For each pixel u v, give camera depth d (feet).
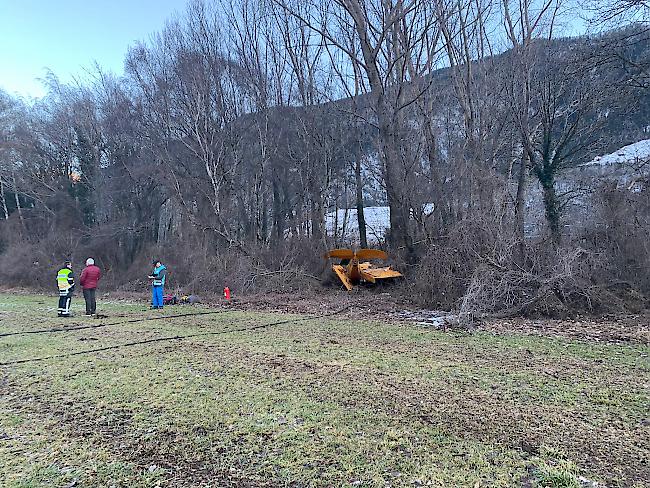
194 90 73.51
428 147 60.85
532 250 40.98
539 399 18.60
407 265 57.16
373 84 62.59
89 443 15.23
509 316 37.76
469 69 59.41
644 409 17.35
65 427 16.61
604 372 22.22
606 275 39.52
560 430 15.57
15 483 12.68
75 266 80.84
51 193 98.99
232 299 55.83
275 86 81.00
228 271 63.31
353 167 84.89
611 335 30.30
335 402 18.51
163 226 101.19
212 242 71.97
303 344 29.58
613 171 56.13
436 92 67.31
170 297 54.70
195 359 25.88
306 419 16.81
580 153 60.64
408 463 13.41
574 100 54.75
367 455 13.96
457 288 43.19
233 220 76.18
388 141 61.41
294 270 63.93
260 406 18.19
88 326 38.01
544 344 28.50
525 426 15.92
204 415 17.38
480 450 14.16
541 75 59.88
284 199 79.56
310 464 13.50
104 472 13.26
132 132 89.81
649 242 39.34
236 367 24.04
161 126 81.51
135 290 69.97
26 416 17.72
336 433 15.55
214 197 73.20
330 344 29.53
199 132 73.56
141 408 18.29
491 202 46.78
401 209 59.67
